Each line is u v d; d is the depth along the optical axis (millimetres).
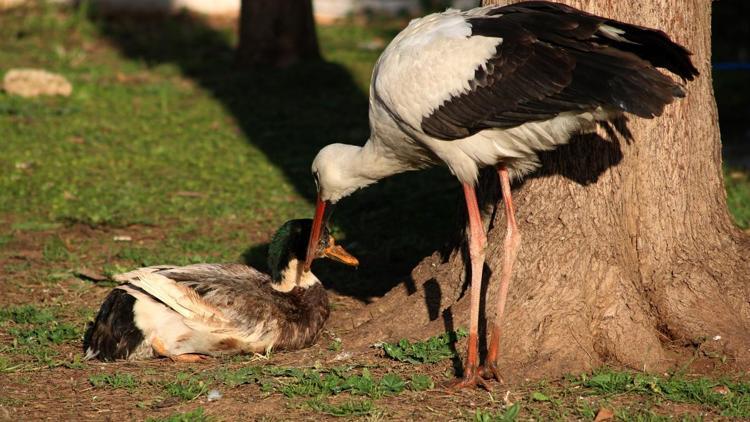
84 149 22125
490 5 11102
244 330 11125
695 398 9539
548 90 9508
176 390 9883
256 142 23422
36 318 12414
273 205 18500
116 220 17375
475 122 9891
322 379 10094
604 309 10719
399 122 10430
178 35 37031
